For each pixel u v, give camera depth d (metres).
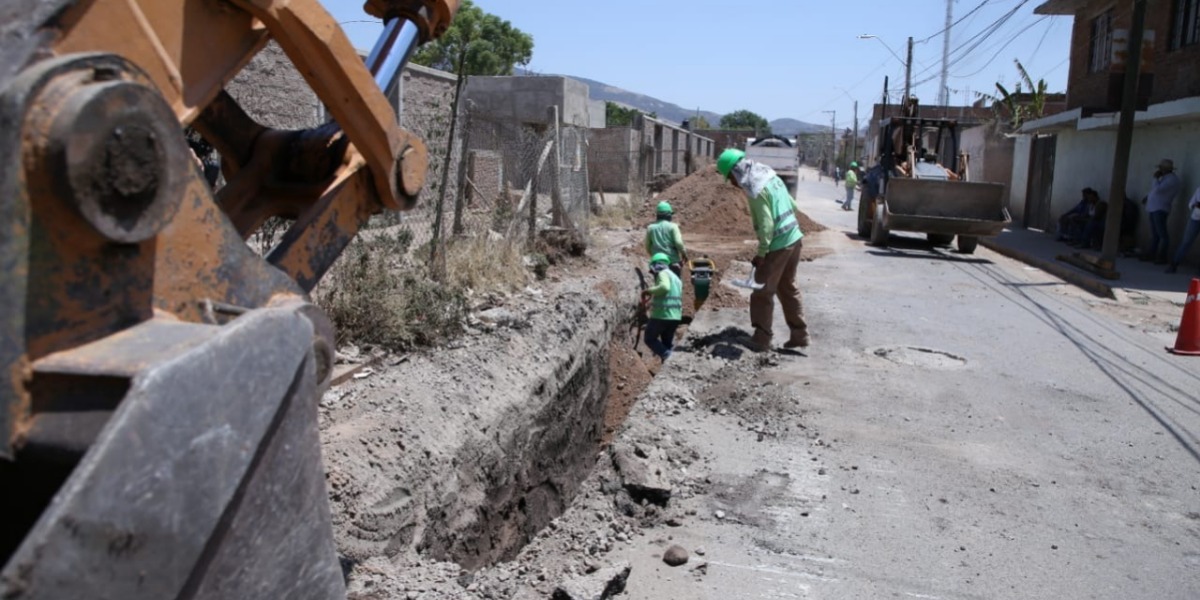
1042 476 5.25
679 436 5.58
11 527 1.83
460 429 5.63
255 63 8.41
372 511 4.42
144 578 1.60
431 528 4.78
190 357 1.68
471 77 24.92
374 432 5.03
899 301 10.81
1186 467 5.46
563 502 7.23
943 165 19.09
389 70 3.11
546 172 13.07
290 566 2.07
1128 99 13.55
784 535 4.37
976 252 17.62
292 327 1.97
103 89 1.67
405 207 3.15
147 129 1.79
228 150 3.09
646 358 10.89
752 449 5.50
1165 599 3.89
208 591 1.84
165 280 1.99
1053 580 4.02
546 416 7.05
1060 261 15.62
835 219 26.39
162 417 1.61
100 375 1.64
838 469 5.24
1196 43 16.19
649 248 10.39
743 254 15.06
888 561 4.14
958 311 10.31
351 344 6.51
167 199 1.87
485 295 8.73
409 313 6.96
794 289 7.94
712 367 7.21
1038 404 6.68
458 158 10.22
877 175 18.92
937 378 7.29
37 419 1.68
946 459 5.46
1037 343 8.76
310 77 2.69
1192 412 6.59
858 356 7.93
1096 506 4.85
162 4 2.15
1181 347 8.53
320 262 2.91
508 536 5.98
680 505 4.67
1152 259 16.17
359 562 3.96
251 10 2.38
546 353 7.62
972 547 4.31
